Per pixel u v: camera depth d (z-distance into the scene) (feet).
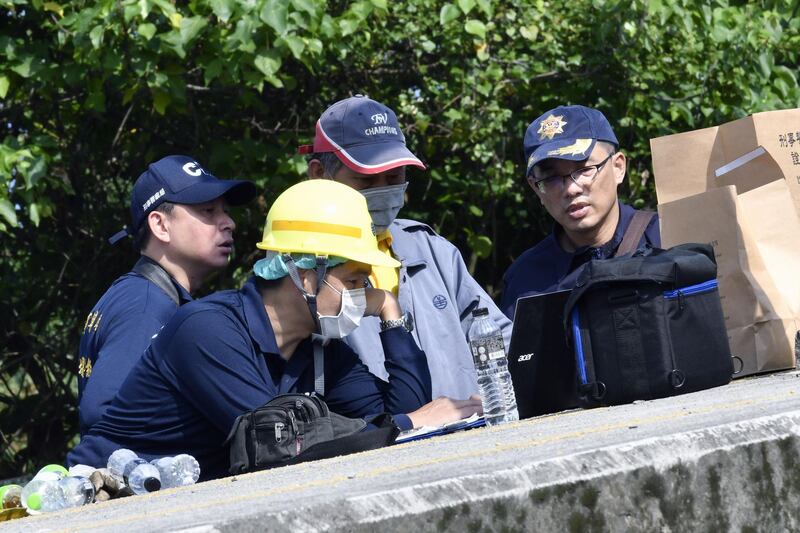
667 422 11.90
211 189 30.27
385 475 10.54
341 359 24.27
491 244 52.75
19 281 53.67
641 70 51.13
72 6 43.96
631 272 20.65
